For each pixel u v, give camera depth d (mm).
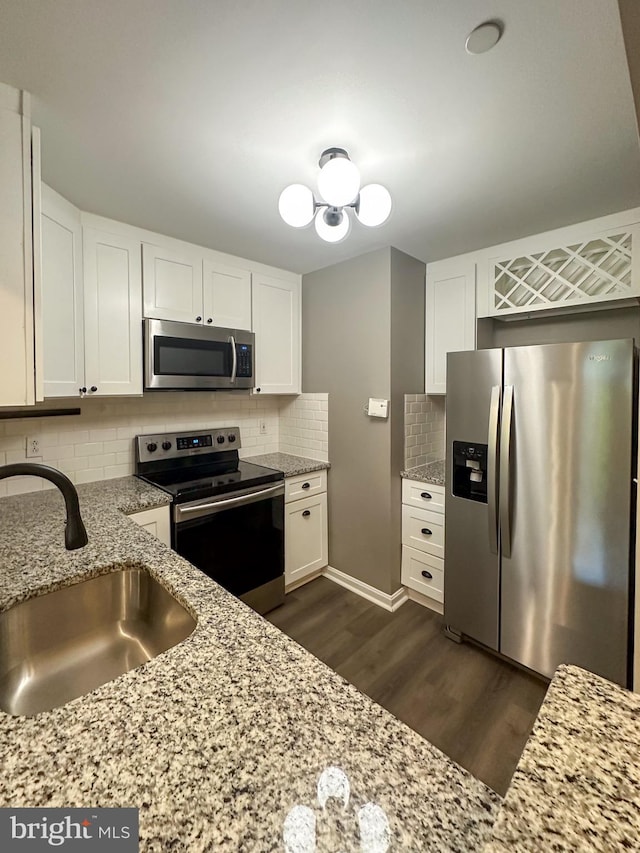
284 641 726
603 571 1575
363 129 1260
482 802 424
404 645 2057
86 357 1808
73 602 1005
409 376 2475
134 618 1083
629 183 1588
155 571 1018
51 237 1558
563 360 1634
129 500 1804
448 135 1292
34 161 1139
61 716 549
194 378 2205
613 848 337
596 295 1916
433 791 437
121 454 2270
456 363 2016
